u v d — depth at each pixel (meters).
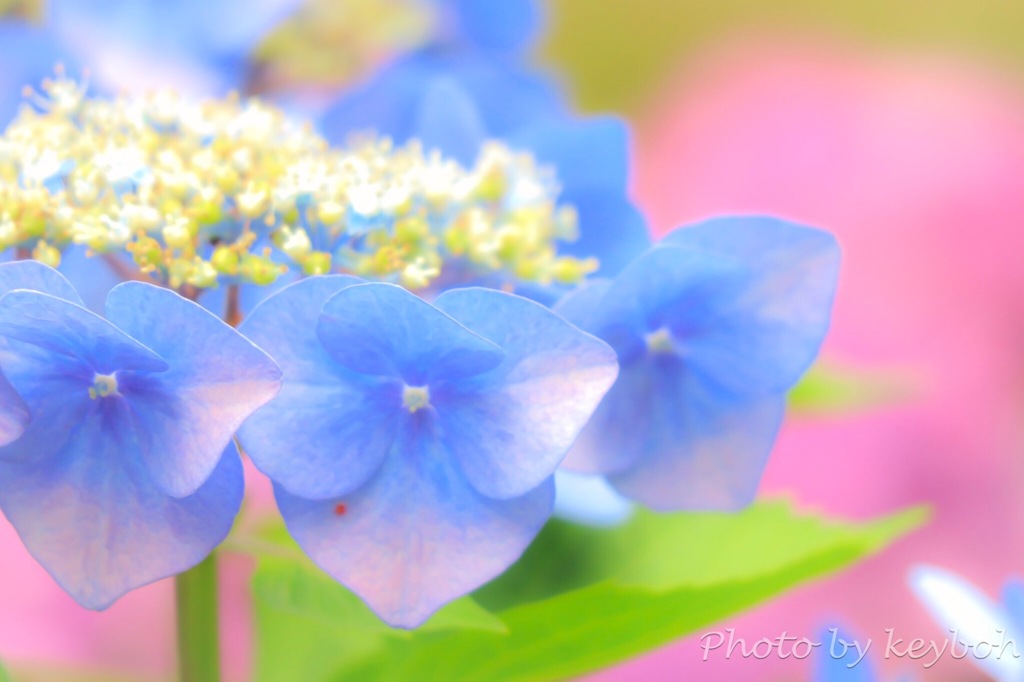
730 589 0.27
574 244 0.32
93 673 0.36
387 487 0.26
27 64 0.37
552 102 0.38
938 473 0.47
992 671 0.29
